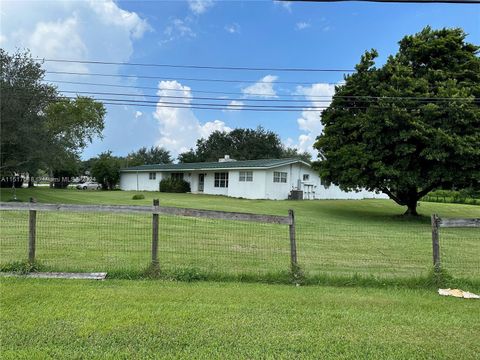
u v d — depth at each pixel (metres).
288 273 6.30
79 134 39.59
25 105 20.09
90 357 3.46
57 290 5.25
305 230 13.29
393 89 17.23
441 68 18.75
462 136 16.53
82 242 9.35
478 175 16.50
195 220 14.35
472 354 3.73
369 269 7.63
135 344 3.75
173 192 38.53
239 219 6.35
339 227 14.70
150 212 6.28
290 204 26.09
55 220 13.05
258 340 3.91
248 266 7.40
